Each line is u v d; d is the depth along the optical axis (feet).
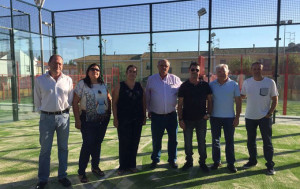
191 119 13.05
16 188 11.64
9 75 41.24
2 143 19.10
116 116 12.89
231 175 12.75
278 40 23.57
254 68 12.80
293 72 52.19
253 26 23.56
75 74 45.91
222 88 12.97
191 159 13.57
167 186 11.68
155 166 14.01
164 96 13.33
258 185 11.57
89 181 12.34
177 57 62.80
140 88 13.09
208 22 24.38
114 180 12.42
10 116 30.94
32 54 31.07
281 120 26.96
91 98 11.88
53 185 11.96
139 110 13.00
